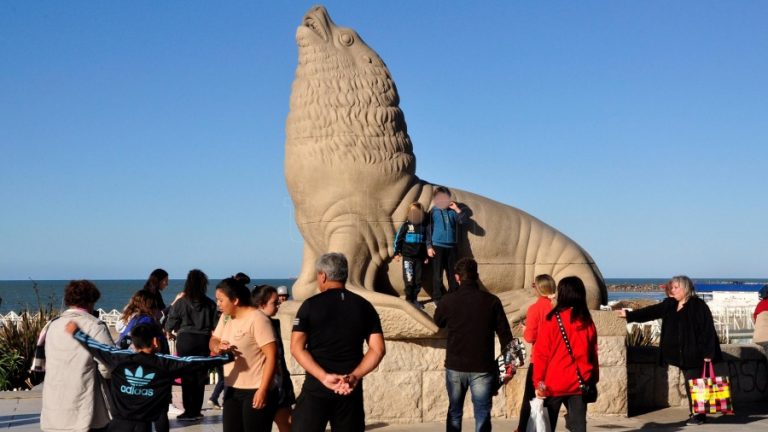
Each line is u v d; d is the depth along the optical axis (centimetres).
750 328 1487
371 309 429
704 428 673
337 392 403
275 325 547
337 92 672
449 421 537
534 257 729
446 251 684
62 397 448
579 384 504
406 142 698
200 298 682
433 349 675
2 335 1107
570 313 508
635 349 783
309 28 690
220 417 729
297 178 679
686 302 705
